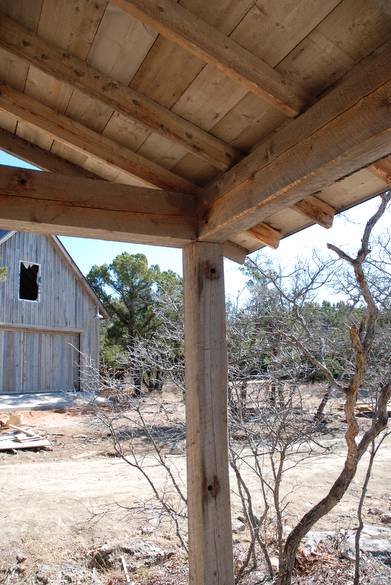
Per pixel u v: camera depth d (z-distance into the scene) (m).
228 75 1.53
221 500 2.03
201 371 2.10
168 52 1.62
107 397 4.61
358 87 1.41
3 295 14.07
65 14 1.57
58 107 2.06
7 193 1.95
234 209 1.94
